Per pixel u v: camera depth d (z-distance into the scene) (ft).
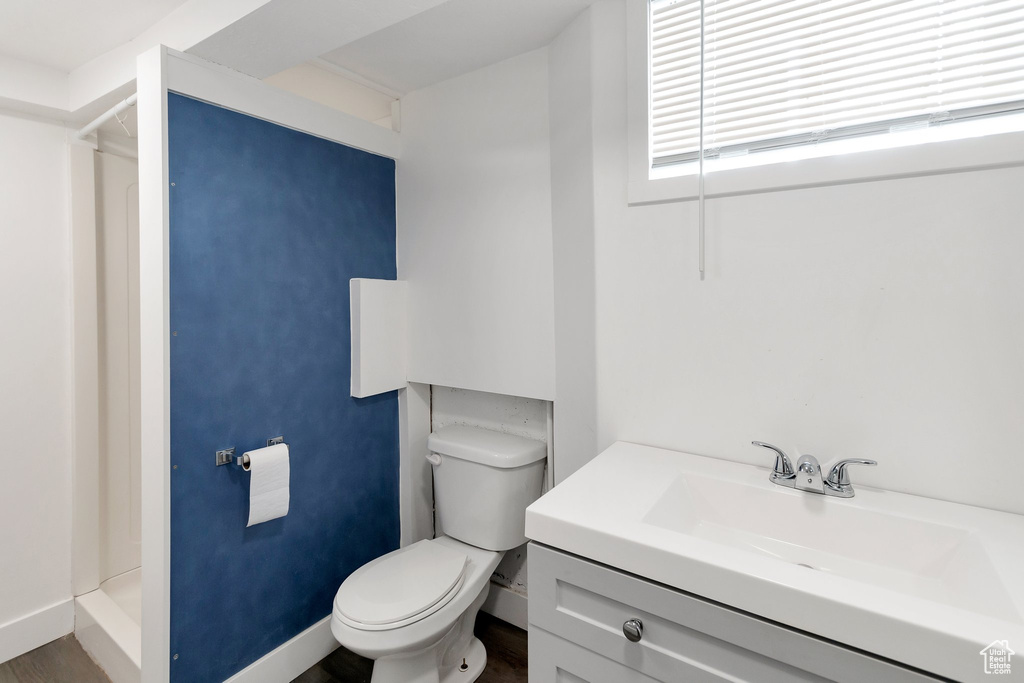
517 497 5.85
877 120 3.88
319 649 5.92
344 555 6.31
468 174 6.26
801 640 2.57
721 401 4.48
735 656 2.78
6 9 4.75
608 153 4.87
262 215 5.28
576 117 5.09
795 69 4.17
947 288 3.56
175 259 4.52
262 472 5.00
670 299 4.66
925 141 3.72
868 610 2.39
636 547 3.03
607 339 5.02
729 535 3.96
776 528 3.84
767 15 4.23
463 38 5.41
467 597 5.21
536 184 5.69
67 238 6.55
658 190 4.60
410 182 6.88
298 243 5.67
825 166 3.88
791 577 2.65
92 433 6.76
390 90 6.73
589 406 5.20
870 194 3.78
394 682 5.00
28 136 6.20
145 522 4.58
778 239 4.15
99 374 6.97
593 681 3.31
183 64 4.55
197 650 4.73
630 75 4.70
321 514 6.00
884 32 3.84
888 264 3.74
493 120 5.99
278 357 5.47
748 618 2.71
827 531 3.66
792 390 4.16
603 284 4.99
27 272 6.22
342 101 7.17
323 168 5.96
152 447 4.49
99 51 5.63
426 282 6.77
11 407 6.13
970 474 3.54
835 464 3.78
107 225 7.05
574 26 5.05
